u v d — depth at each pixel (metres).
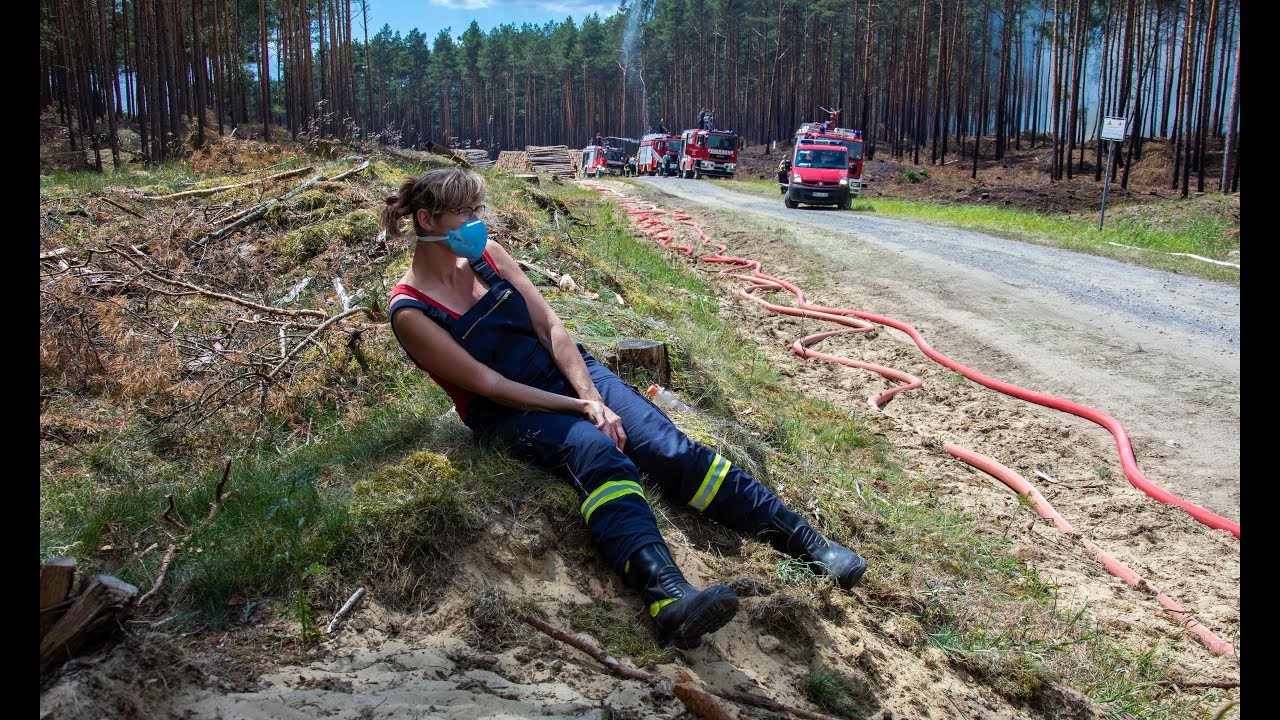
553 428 3.31
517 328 3.47
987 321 10.92
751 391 7.14
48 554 3.26
